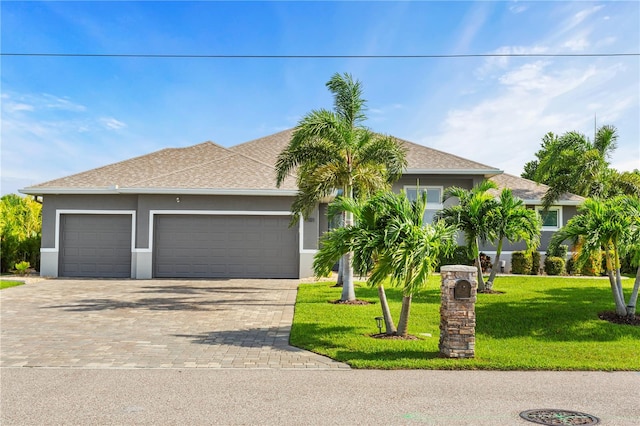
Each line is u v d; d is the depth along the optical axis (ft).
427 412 17.74
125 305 41.83
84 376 22.03
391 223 28.43
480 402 18.98
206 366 23.89
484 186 50.78
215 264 62.39
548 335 32.42
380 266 27.86
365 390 20.29
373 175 44.80
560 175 72.69
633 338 31.73
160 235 62.54
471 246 48.93
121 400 18.74
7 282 55.88
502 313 37.73
